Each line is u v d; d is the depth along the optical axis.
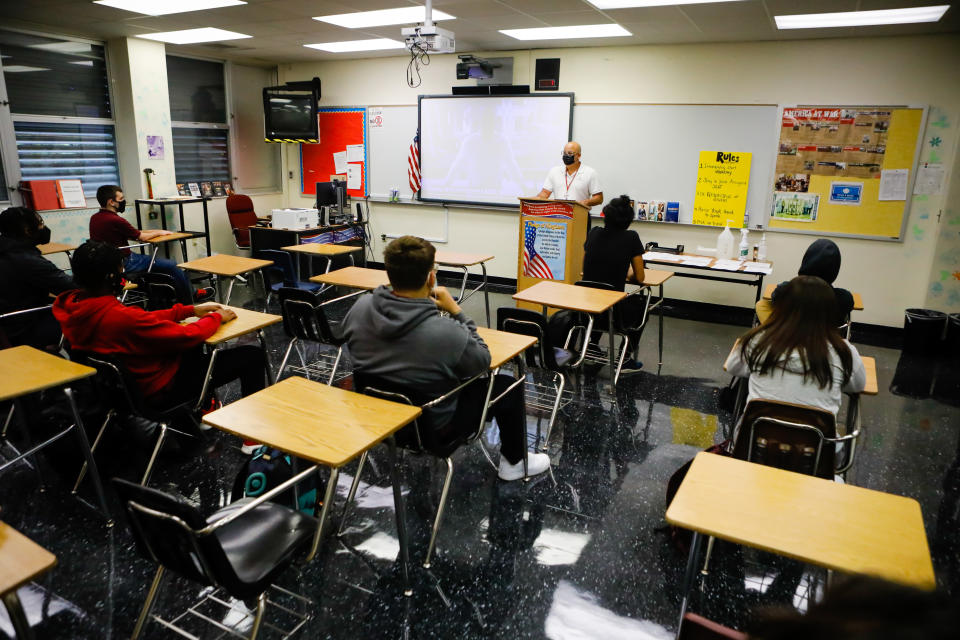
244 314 3.15
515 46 6.56
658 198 6.39
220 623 2.07
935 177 5.32
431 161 7.48
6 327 3.56
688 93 6.07
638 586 2.30
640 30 5.48
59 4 5.04
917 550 1.40
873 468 3.22
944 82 5.14
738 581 2.34
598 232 4.38
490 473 3.08
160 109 6.89
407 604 2.18
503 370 4.50
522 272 5.59
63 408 2.97
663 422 3.72
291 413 2.05
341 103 7.95
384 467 3.09
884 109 5.37
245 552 1.76
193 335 2.70
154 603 2.11
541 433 3.54
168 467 3.04
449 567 2.38
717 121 5.99
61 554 2.40
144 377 2.70
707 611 2.18
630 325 4.34
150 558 1.72
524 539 2.56
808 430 2.01
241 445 3.26
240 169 8.19
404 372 2.20
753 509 1.55
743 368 2.40
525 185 7.02
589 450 3.35
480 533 2.59
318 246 5.31
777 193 5.88
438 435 2.36
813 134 5.65
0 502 2.72
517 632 2.06
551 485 2.99
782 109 5.71
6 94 5.78
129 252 5.43
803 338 2.15
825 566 1.35
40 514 2.64
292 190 8.63
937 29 4.93
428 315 2.20
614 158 6.52
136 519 1.62
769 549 1.40
